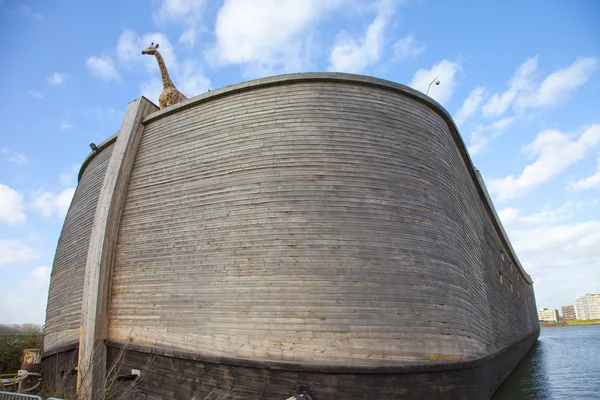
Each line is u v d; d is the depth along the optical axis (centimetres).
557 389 1370
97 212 1138
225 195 977
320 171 941
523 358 2434
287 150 965
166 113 1173
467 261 1135
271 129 995
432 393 816
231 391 822
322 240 884
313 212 906
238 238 925
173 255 995
